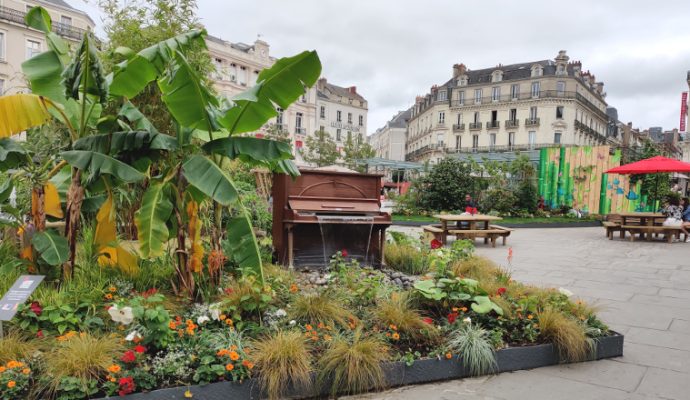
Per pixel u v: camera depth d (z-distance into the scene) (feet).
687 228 38.78
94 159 10.96
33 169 12.27
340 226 20.44
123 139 11.80
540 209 64.49
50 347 8.63
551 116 161.89
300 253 19.97
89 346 8.23
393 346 10.55
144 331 9.27
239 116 12.55
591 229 51.06
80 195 12.05
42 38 99.50
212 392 8.34
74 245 12.02
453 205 62.75
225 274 14.66
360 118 192.75
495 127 173.06
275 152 12.01
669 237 36.94
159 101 20.80
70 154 10.87
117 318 8.87
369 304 12.51
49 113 12.45
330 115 178.81
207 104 11.76
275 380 8.57
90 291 11.02
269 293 11.73
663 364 11.03
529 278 21.49
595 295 18.02
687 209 40.04
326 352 9.50
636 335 13.16
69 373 7.77
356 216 19.24
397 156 259.80
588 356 11.24
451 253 19.17
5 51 93.20
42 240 11.37
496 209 62.64
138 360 8.34
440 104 186.39
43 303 9.95
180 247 12.21
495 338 10.82
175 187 12.25
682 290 18.92
